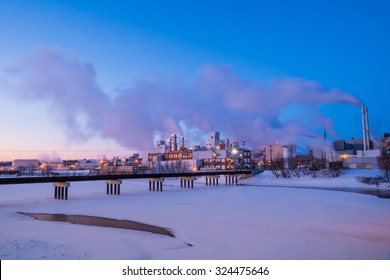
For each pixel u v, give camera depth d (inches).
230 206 1469.0
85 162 7559.1
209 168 4879.4
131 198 1895.9
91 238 795.4
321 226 962.1
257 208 1390.3
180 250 687.1
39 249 661.9
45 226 965.8
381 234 848.9
